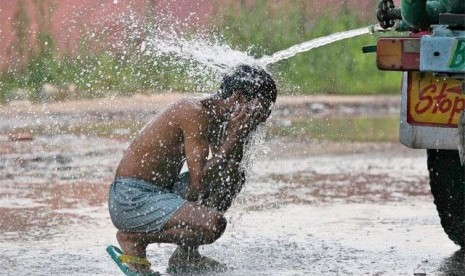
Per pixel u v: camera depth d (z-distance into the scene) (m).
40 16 41.12
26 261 18.38
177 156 17.34
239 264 18.23
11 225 21.64
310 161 31.66
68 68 40.47
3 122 37.31
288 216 22.97
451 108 17.84
